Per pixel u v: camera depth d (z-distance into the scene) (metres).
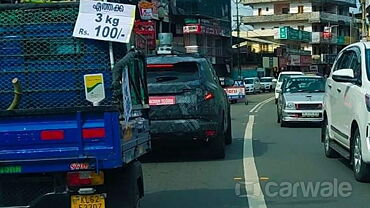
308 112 20.25
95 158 6.67
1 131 6.71
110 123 6.68
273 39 97.94
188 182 10.91
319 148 14.89
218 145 13.19
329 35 96.44
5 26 7.34
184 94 12.54
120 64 7.09
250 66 82.25
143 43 9.06
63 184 6.90
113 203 7.17
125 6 7.22
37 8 7.32
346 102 11.32
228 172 11.76
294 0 101.38
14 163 6.70
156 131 12.50
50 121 6.72
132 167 7.33
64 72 7.34
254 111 31.11
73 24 7.29
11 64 7.36
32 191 6.99
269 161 12.93
